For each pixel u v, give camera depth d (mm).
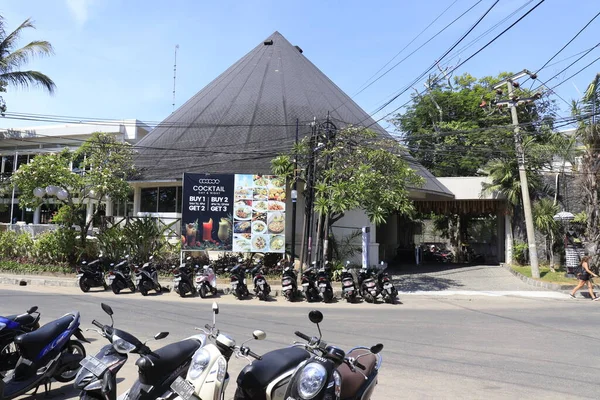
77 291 14750
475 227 28625
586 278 15344
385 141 16844
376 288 13961
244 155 19938
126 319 9906
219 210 17109
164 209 21578
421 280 19250
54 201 21688
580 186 19484
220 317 10500
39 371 5305
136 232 17891
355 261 20062
